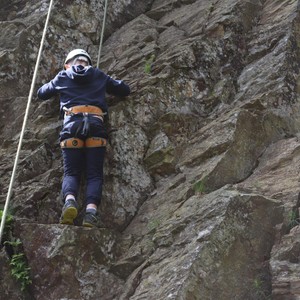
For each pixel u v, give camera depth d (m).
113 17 10.27
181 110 8.00
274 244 6.19
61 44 9.42
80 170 7.01
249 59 8.85
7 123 8.37
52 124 7.99
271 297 5.75
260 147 7.51
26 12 9.99
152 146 7.55
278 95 7.98
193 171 7.23
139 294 5.89
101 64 9.24
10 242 6.44
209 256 5.88
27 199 6.98
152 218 6.87
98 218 6.80
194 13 9.75
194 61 8.44
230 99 8.34
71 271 6.27
